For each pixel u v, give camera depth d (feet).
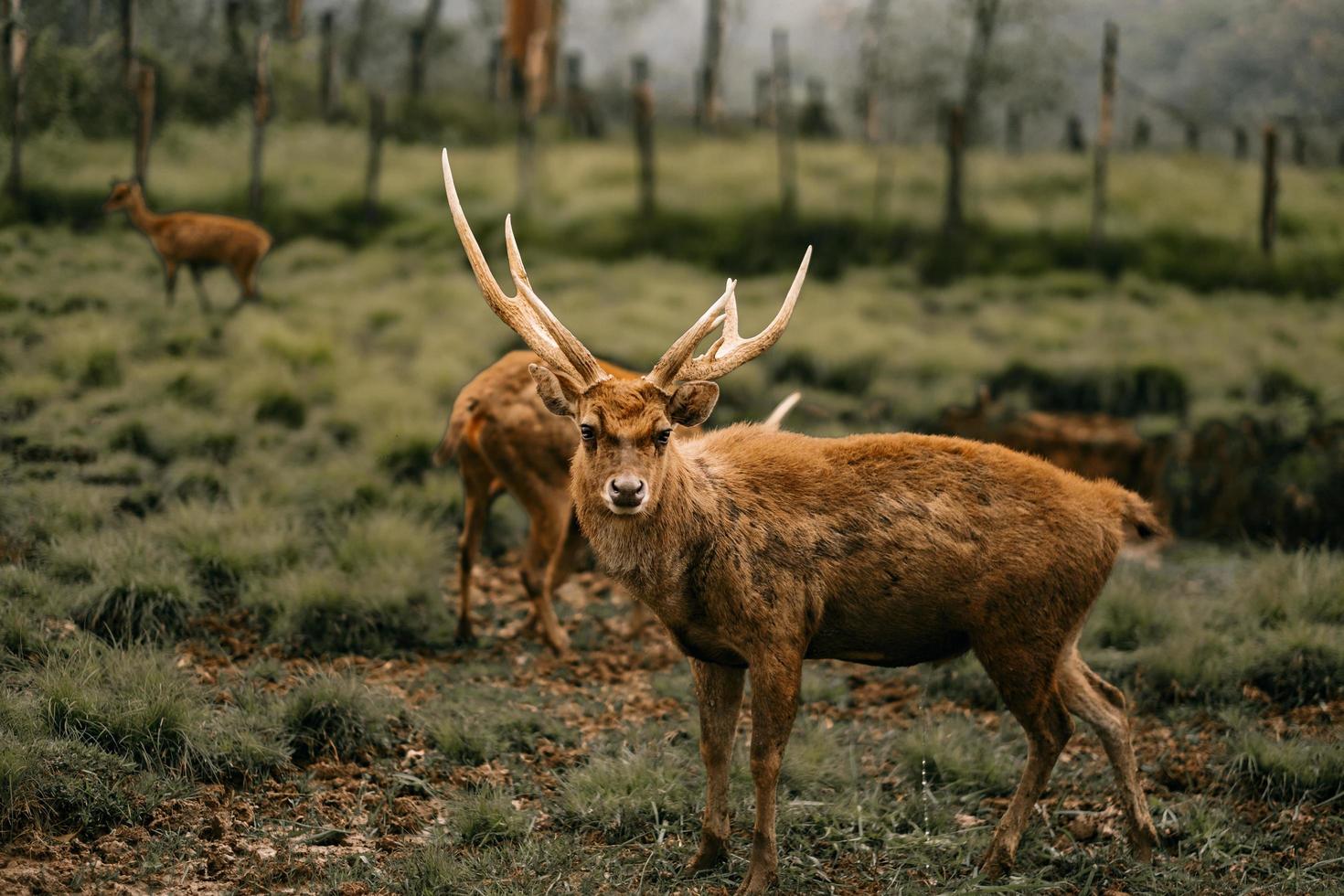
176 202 55.21
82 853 14.83
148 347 36.88
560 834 16.76
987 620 15.84
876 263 59.67
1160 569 30.32
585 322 45.83
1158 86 133.69
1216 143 117.91
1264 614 24.27
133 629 21.50
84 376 34.06
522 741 19.42
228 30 72.18
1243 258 61.31
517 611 26.66
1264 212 60.80
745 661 15.84
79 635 20.21
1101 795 18.52
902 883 15.66
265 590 23.54
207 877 14.76
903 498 15.96
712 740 15.99
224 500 28.09
